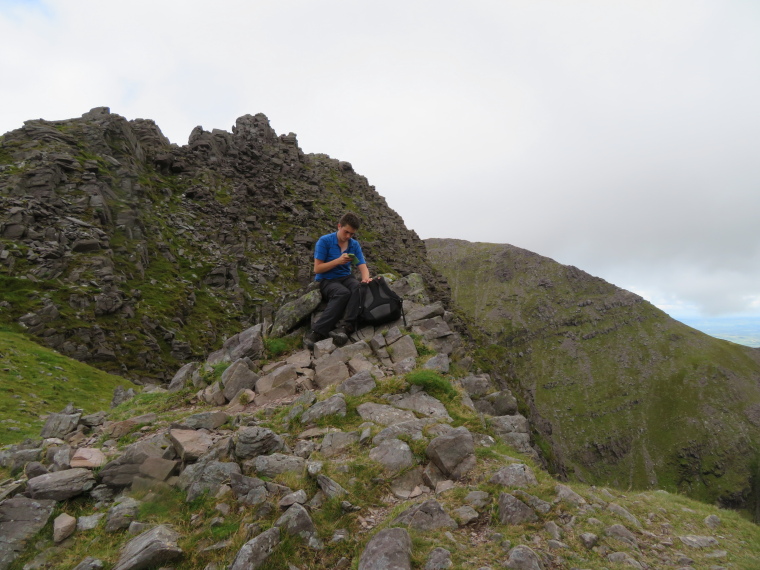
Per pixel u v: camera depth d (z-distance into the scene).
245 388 10.18
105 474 6.36
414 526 5.16
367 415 7.92
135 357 44.25
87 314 44.88
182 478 6.23
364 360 10.23
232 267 75.12
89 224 56.22
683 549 5.52
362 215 130.50
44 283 45.12
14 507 5.65
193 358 50.91
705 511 7.34
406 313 12.66
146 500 5.92
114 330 46.00
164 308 55.62
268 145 129.88
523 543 4.89
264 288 75.94
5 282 42.66
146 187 78.81
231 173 103.44
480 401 9.76
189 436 7.28
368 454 6.72
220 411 8.76
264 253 86.81
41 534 5.44
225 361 12.06
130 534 5.36
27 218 50.41
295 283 81.50
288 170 125.00
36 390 26.88
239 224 90.12
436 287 113.75
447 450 6.55
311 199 111.88
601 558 4.87
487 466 6.51
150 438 7.56
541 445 27.42
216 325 59.78
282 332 12.54
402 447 6.71
